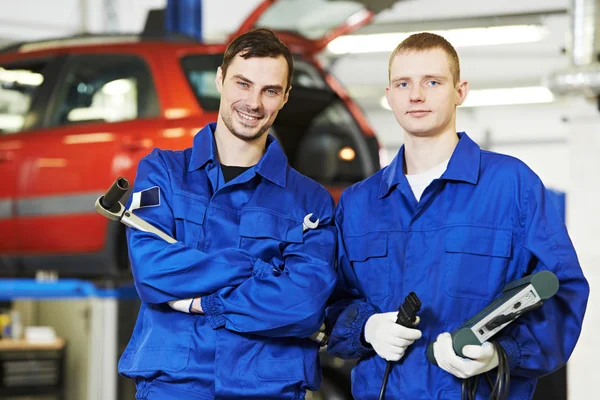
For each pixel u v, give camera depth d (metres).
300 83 5.12
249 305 2.28
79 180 5.05
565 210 4.87
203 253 2.32
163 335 2.35
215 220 2.40
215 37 7.46
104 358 4.59
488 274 2.27
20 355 4.62
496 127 14.29
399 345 2.19
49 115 5.25
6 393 4.59
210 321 2.31
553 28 11.77
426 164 2.38
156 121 5.02
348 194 2.50
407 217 2.36
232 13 11.92
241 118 2.40
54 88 5.29
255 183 2.47
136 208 2.40
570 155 4.81
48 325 4.70
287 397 2.35
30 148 5.19
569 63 4.83
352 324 2.34
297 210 2.45
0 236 5.25
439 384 2.24
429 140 2.36
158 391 2.34
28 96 5.34
